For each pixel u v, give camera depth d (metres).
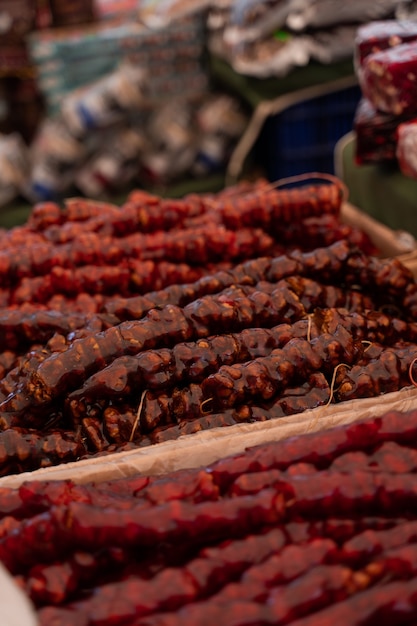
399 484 0.88
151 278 1.25
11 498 0.92
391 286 1.19
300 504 0.88
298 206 1.32
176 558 0.88
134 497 0.92
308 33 2.23
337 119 2.47
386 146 1.55
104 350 1.06
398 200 1.58
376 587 0.82
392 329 1.15
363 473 0.89
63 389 1.05
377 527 0.88
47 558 0.88
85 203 1.45
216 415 1.05
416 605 0.81
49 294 1.25
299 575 0.84
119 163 2.77
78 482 0.98
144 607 0.83
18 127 2.97
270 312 1.12
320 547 0.85
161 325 1.08
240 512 0.87
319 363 1.06
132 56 2.79
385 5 2.06
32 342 1.17
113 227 1.32
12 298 1.26
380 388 1.07
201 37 2.85
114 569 0.88
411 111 1.42
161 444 1.01
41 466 1.02
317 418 1.03
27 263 1.26
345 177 1.91
